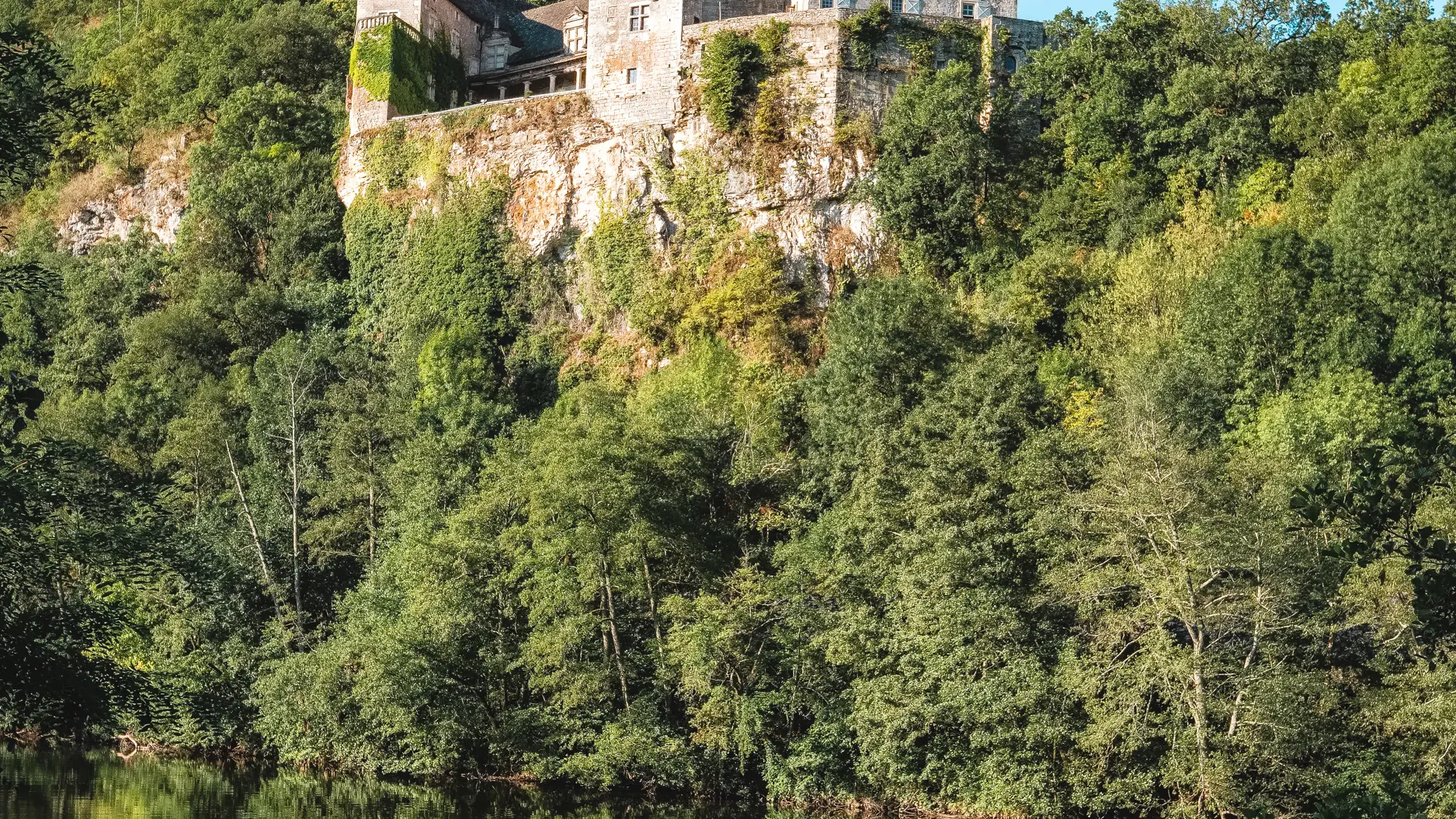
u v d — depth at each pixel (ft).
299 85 380.78
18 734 212.64
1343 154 267.59
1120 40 299.38
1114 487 153.58
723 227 294.66
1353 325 210.79
